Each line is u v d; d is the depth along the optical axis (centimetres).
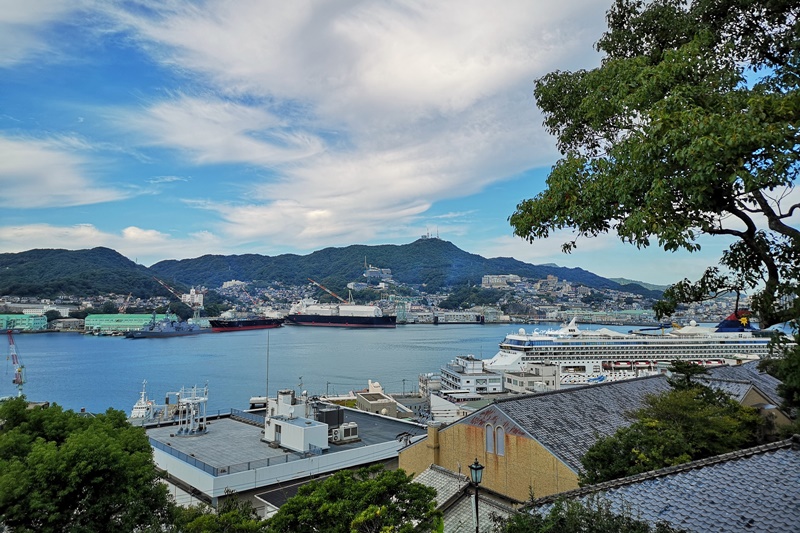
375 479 1608
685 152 1003
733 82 1212
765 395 3506
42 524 2045
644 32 1510
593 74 1407
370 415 5947
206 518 1616
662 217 1100
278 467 3975
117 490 2238
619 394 3344
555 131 1703
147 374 16325
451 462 3131
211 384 14638
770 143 945
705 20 1403
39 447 2191
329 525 1475
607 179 1242
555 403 3056
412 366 18612
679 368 2953
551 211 1368
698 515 1341
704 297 1392
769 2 1264
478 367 12069
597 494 1406
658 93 1195
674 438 2203
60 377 15750
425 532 1575
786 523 1230
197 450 4444
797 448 1636
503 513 2053
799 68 1191
